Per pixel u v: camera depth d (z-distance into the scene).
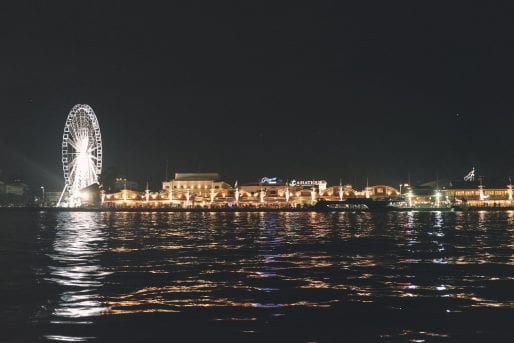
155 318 21.80
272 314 22.50
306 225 101.56
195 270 35.06
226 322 21.23
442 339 19.08
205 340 19.00
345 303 24.58
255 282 30.12
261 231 81.06
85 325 20.73
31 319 21.56
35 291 27.27
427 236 68.56
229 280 30.86
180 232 78.25
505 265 37.56
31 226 97.62
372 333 19.81
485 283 29.78
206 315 22.30
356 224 105.69
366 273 33.66
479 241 59.62
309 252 47.38
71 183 172.88
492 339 19.05
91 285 29.08
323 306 23.94
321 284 29.50
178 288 28.23
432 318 21.78
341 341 18.95
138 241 60.31
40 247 52.44
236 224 106.06
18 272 34.00
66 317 21.89
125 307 23.67
